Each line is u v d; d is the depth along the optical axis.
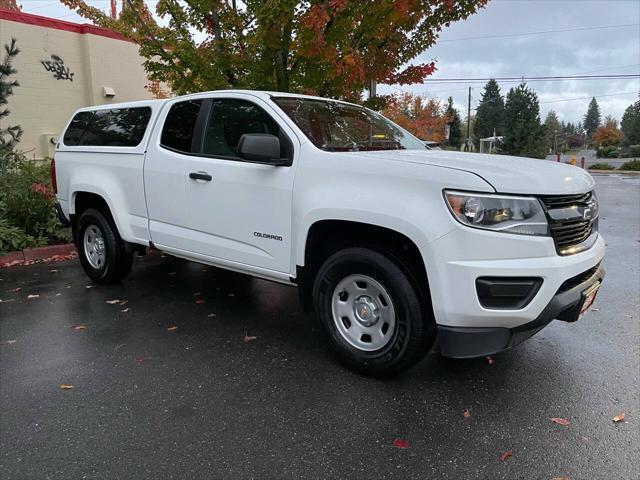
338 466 2.54
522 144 54.44
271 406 3.09
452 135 86.06
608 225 10.23
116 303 5.02
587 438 2.76
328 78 7.14
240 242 4.05
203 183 4.22
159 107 4.78
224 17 7.14
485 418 2.95
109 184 5.13
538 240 2.89
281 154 3.76
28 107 11.72
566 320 3.31
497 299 2.90
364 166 3.28
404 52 7.91
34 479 2.44
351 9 6.49
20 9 14.48
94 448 2.67
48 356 3.80
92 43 12.66
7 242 7.01
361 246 3.37
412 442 2.73
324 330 3.63
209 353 3.85
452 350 3.03
